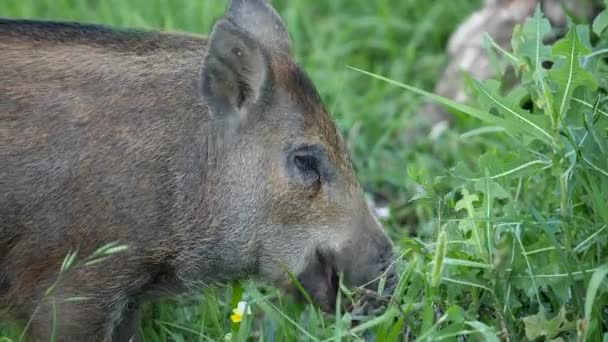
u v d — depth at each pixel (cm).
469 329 980
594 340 967
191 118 1068
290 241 1084
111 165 1043
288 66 1088
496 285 1002
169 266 1077
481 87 1060
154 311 1144
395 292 1002
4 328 1128
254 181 1077
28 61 1062
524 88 1102
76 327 1047
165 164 1057
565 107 1026
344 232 1079
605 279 987
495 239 1031
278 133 1073
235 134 1074
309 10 1802
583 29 1110
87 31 1095
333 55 1681
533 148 1116
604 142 1034
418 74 1664
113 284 1051
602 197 1016
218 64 1048
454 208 1066
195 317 1145
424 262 1030
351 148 1484
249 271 1101
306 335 1009
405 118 1542
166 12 1662
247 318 1038
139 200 1048
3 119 1038
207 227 1077
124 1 1716
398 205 1417
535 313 1027
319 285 1091
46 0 1752
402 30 1759
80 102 1051
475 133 1167
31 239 1038
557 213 1057
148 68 1077
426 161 1433
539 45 1087
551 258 999
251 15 1136
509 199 1074
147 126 1058
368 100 1580
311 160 1077
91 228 1038
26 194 1031
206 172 1070
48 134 1038
